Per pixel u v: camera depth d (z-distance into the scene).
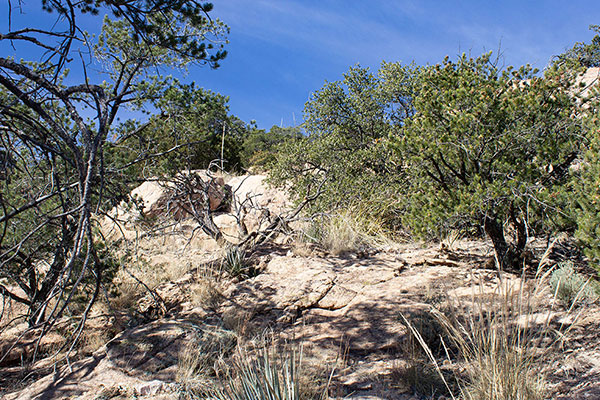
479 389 2.90
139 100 7.08
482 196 5.52
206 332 4.66
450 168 6.19
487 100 5.88
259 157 19.45
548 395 2.79
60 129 3.18
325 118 12.59
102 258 5.46
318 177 10.19
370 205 9.18
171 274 7.30
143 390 3.68
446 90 6.52
